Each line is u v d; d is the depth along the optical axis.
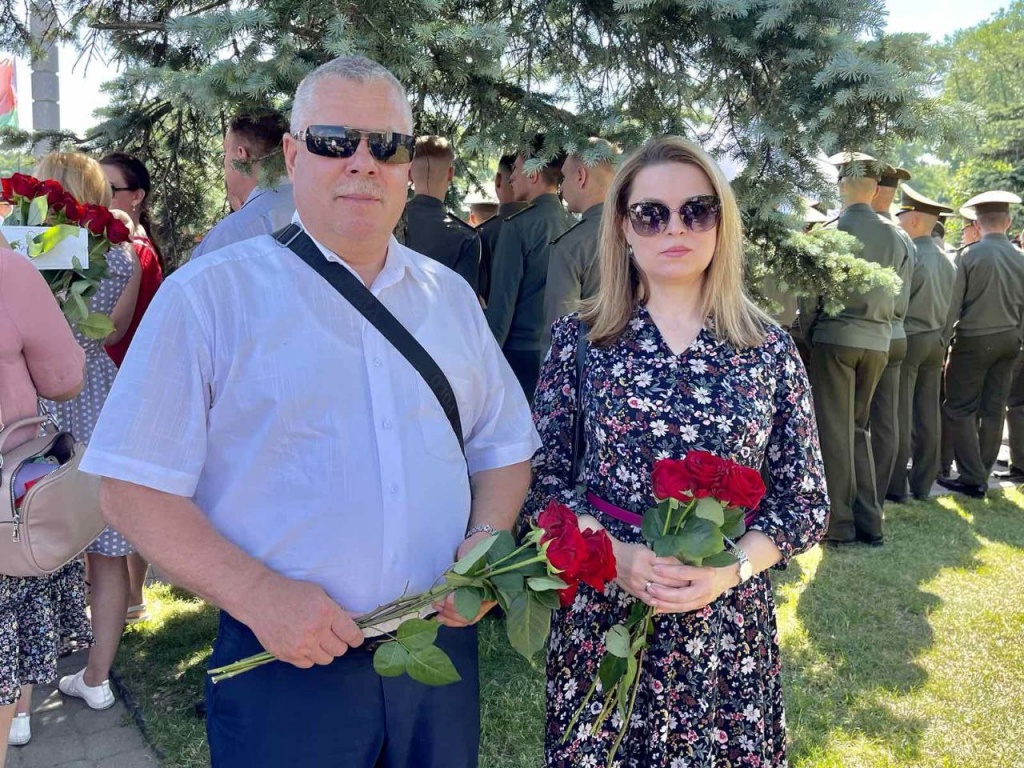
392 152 1.47
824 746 2.84
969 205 6.25
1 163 3.92
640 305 1.90
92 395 2.87
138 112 3.82
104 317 2.58
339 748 1.45
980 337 5.84
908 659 3.47
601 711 1.71
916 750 2.83
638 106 3.19
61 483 1.96
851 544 4.86
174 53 3.61
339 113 1.45
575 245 3.22
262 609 1.33
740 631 1.81
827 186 3.10
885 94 2.58
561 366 1.94
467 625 1.57
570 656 1.83
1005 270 5.79
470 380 1.64
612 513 1.80
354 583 1.44
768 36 2.83
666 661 1.76
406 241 3.86
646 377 1.79
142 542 1.35
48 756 2.70
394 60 2.51
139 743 2.78
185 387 1.37
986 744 2.87
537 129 3.12
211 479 1.43
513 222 3.72
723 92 3.08
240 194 2.87
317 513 1.42
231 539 1.43
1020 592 4.18
